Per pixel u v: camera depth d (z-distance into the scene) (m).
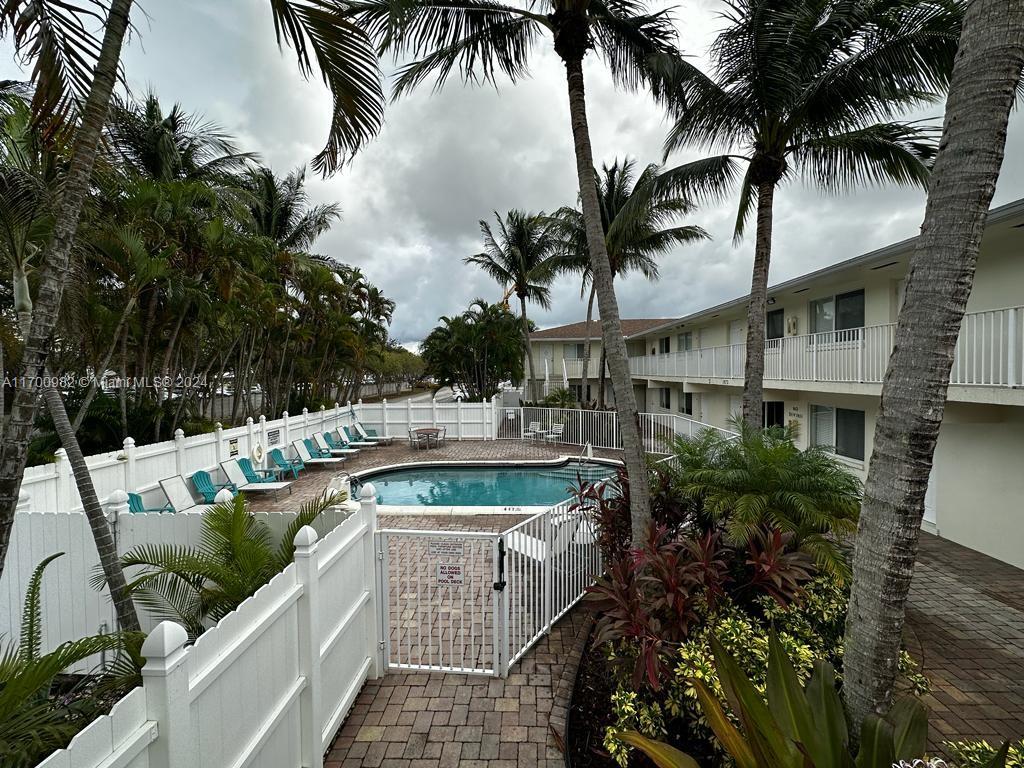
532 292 27.64
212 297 13.16
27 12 3.24
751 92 7.64
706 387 19.12
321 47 3.79
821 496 4.92
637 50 6.82
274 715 2.87
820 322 12.68
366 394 46.50
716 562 3.85
